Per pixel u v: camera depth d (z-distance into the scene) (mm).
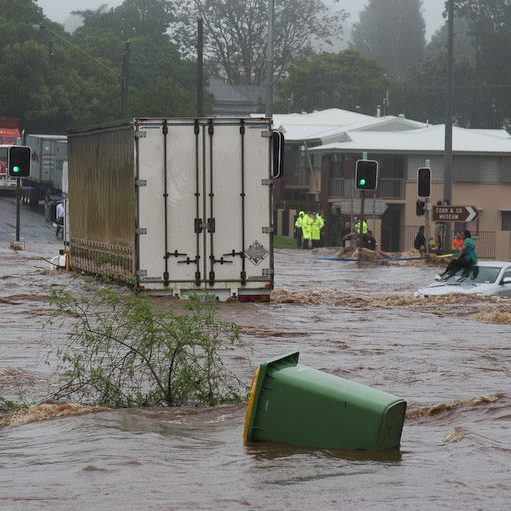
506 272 55219
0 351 32219
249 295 46312
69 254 61875
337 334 38344
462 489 15633
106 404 23922
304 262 91750
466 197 140625
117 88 180750
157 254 45531
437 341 36812
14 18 190125
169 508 14609
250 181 45812
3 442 19547
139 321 24609
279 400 18516
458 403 23234
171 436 19719
